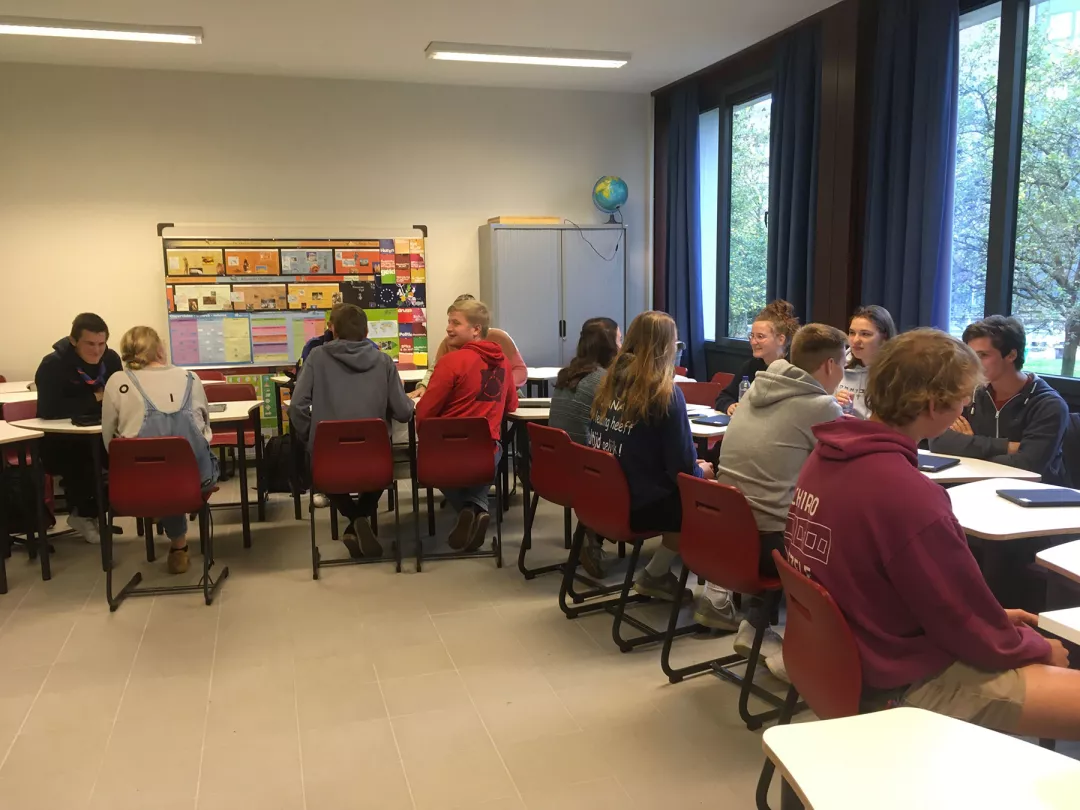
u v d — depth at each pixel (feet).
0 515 11.64
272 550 13.32
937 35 13.43
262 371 19.88
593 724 8.01
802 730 3.61
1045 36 12.56
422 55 18.13
